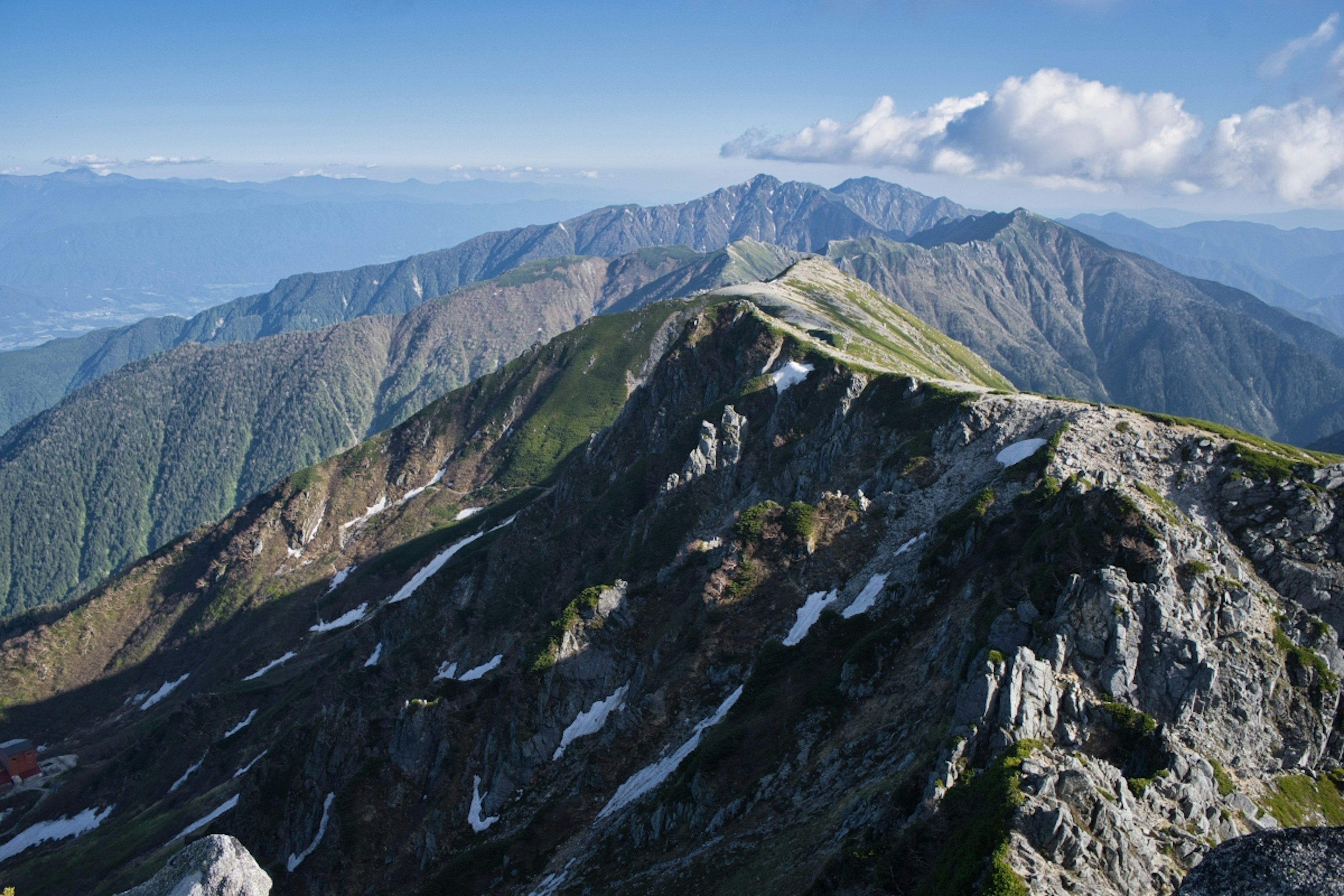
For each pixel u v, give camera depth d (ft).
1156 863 129.70
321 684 531.50
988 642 179.63
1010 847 122.31
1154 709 165.07
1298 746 166.50
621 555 433.89
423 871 273.13
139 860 388.78
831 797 179.01
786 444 444.55
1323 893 94.58
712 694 264.31
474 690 332.19
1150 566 178.60
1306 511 214.69
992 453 304.71
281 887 303.48
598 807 249.34
